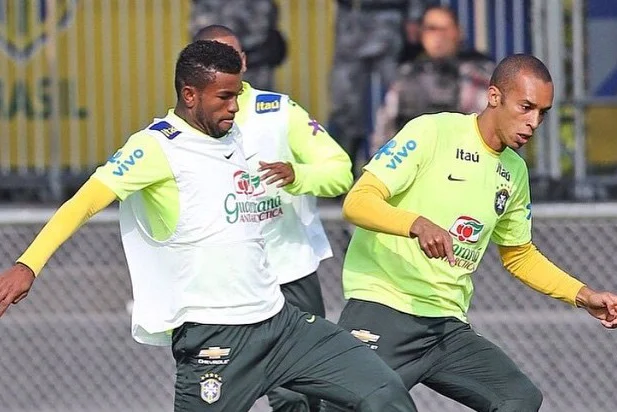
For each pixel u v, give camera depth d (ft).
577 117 127.03
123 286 101.76
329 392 59.88
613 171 127.54
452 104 121.29
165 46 129.08
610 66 127.24
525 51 127.34
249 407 60.80
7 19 129.29
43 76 129.29
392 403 58.75
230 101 58.49
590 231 88.79
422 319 63.93
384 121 122.31
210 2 126.62
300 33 128.06
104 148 129.59
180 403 60.75
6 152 129.29
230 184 59.21
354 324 64.23
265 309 60.08
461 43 122.62
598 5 127.13
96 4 129.08
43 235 56.65
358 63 127.13
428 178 62.69
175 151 58.39
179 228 58.80
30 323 102.12
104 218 87.71
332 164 69.31
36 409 95.71
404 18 126.62
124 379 100.73
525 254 66.85
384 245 63.87
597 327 97.66
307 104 128.47
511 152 64.49
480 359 63.93
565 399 95.04
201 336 59.41
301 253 73.15
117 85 129.49
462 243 63.21
